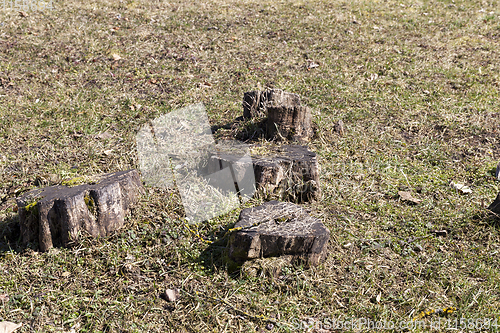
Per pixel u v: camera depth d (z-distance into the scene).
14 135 5.11
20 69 6.79
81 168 4.43
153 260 3.16
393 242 3.42
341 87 6.37
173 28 8.66
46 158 4.66
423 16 9.81
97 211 3.24
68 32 8.23
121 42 7.91
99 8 9.53
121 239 3.27
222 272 3.04
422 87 6.43
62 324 2.67
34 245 3.22
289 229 3.04
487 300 2.81
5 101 5.88
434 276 3.06
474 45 8.14
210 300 2.84
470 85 6.49
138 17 9.17
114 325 2.64
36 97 6.04
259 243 2.99
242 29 8.71
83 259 3.13
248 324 2.68
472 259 3.22
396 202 4.00
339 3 10.58
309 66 7.15
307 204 3.90
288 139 4.63
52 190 3.30
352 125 5.43
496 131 5.29
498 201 3.67
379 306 2.81
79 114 5.61
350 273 3.10
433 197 4.08
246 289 2.91
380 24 9.25
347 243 3.38
